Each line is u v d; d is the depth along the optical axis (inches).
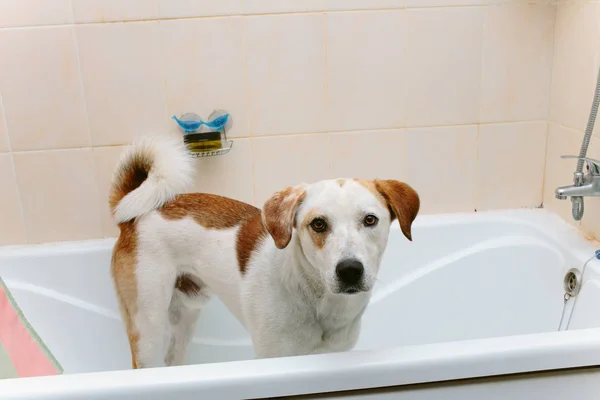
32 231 82.1
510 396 50.4
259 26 77.4
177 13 76.3
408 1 77.7
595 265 67.1
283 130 81.3
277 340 56.5
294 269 54.6
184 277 67.6
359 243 47.7
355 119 81.5
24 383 47.3
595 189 66.9
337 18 77.7
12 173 79.9
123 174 67.0
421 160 83.7
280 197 52.8
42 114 78.2
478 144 83.7
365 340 80.8
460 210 85.8
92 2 75.1
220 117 78.0
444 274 81.5
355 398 49.0
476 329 81.0
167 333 67.8
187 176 66.7
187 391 47.3
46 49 76.2
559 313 71.9
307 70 79.4
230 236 61.5
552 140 82.0
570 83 76.1
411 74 80.4
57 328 79.5
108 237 83.0
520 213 83.8
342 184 51.2
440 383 49.7
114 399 46.9
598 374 50.8
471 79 81.1
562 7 77.6
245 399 48.0
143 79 78.2
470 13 78.7
